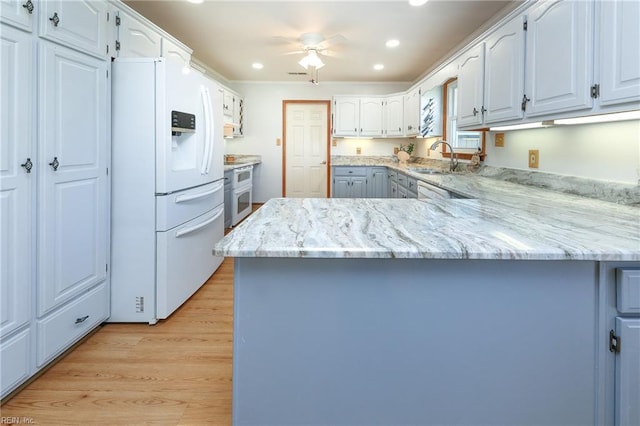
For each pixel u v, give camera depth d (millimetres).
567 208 1789
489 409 1188
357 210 1696
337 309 1176
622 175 1996
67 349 2129
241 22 3729
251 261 1166
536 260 1140
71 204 2035
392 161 6914
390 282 1167
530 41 2127
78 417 1612
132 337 2344
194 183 2881
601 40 1595
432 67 5551
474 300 1166
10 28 1605
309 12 3471
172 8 3396
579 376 1167
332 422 1202
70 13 1970
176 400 1737
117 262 2479
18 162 1671
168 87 2443
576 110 1756
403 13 3479
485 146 3643
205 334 2396
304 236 1180
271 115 6930
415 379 1188
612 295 1143
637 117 1809
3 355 1623
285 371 1190
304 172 7070
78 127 2070
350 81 6734
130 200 2449
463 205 1869
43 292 1841
